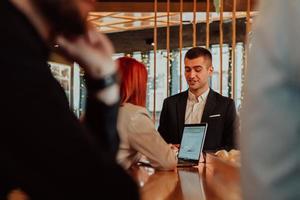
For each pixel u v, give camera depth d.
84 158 0.78
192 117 3.84
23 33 0.79
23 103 0.75
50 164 0.77
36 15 0.82
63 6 0.84
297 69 0.68
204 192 1.97
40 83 0.77
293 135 0.68
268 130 0.69
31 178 0.77
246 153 0.71
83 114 1.08
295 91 0.68
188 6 7.72
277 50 0.69
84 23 0.89
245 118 0.71
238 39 9.39
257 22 0.73
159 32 10.47
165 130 3.97
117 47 11.11
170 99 3.99
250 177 0.70
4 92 0.75
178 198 1.83
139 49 10.95
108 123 1.06
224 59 9.60
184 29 10.16
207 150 3.55
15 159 0.76
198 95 3.84
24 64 0.76
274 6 0.70
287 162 0.68
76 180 0.78
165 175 2.61
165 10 7.92
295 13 0.68
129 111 2.77
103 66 1.03
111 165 0.82
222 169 2.47
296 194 0.68
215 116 3.75
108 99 1.05
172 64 10.38
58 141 0.77
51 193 0.78
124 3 7.93
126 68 2.79
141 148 2.78
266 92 0.69
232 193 1.91
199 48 3.88
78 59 1.01
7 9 0.79
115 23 9.52
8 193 0.79
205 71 3.83
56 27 0.85
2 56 0.76
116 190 0.81
